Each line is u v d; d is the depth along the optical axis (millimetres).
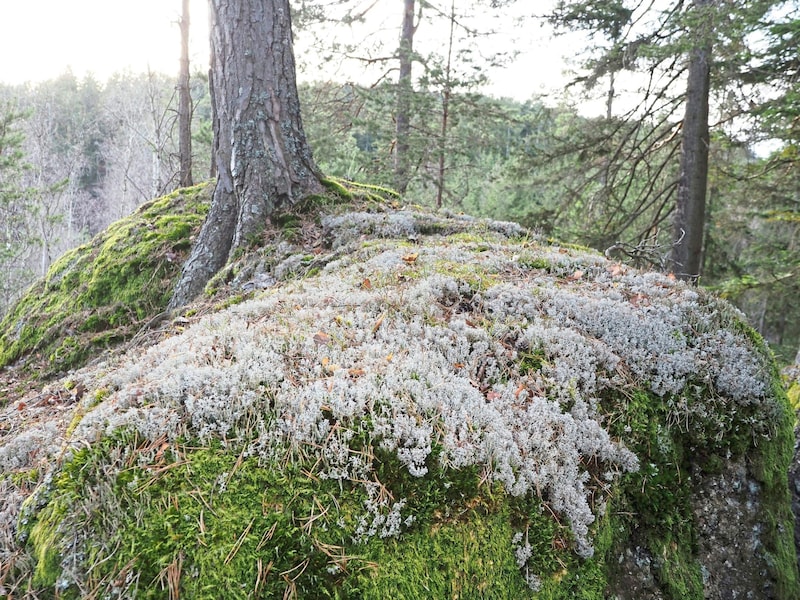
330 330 2797
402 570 1951
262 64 5641
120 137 35062
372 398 2242
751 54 7863
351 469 2076
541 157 11602
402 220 5465
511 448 2285
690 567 2754
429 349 2758
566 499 2312
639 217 12594
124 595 1704
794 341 17000
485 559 2084
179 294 5512
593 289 3656
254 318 3201
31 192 16781
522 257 4145
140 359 2812
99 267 6355
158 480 1923
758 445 3102
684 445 2984
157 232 6547
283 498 1954
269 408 2170
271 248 5207
